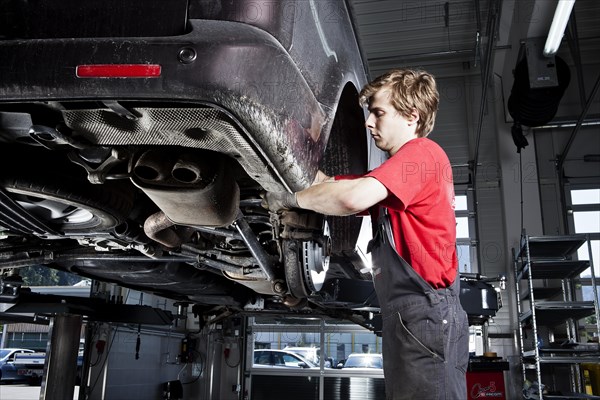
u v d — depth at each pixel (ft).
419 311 3.42
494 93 24.18
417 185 3.46
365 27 22.88
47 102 2.75
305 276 5.86
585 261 15.34
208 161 3.78
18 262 6.13
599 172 22.90
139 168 3.71
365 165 5.42
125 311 13.39
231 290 10.48
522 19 16.83
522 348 18.67
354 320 14.38
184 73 2.60
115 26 2.74
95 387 16.08
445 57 25.03
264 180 3.31
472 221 24.02
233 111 2.67
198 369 21.24
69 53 2.64
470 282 13.25
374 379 20.99
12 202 4.13
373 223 4.04
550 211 22.82
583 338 20.42
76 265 7.27
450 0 20.76
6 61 2.65
